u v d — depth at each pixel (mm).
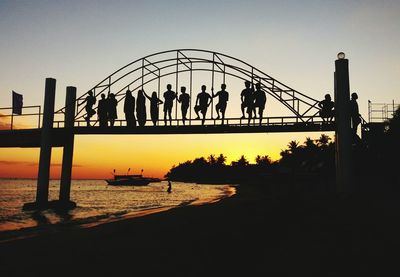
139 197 67625
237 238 10680
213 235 11453
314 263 7379
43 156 27234
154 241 11266
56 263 8898
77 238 12898
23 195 77312
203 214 17844
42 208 27078
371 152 27484
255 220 14125
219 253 8914
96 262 8773
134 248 10289
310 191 36531
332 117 21484
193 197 66188
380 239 9172
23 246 11492
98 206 40906
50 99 27641
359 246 8547
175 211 21328
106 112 25031
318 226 11656
